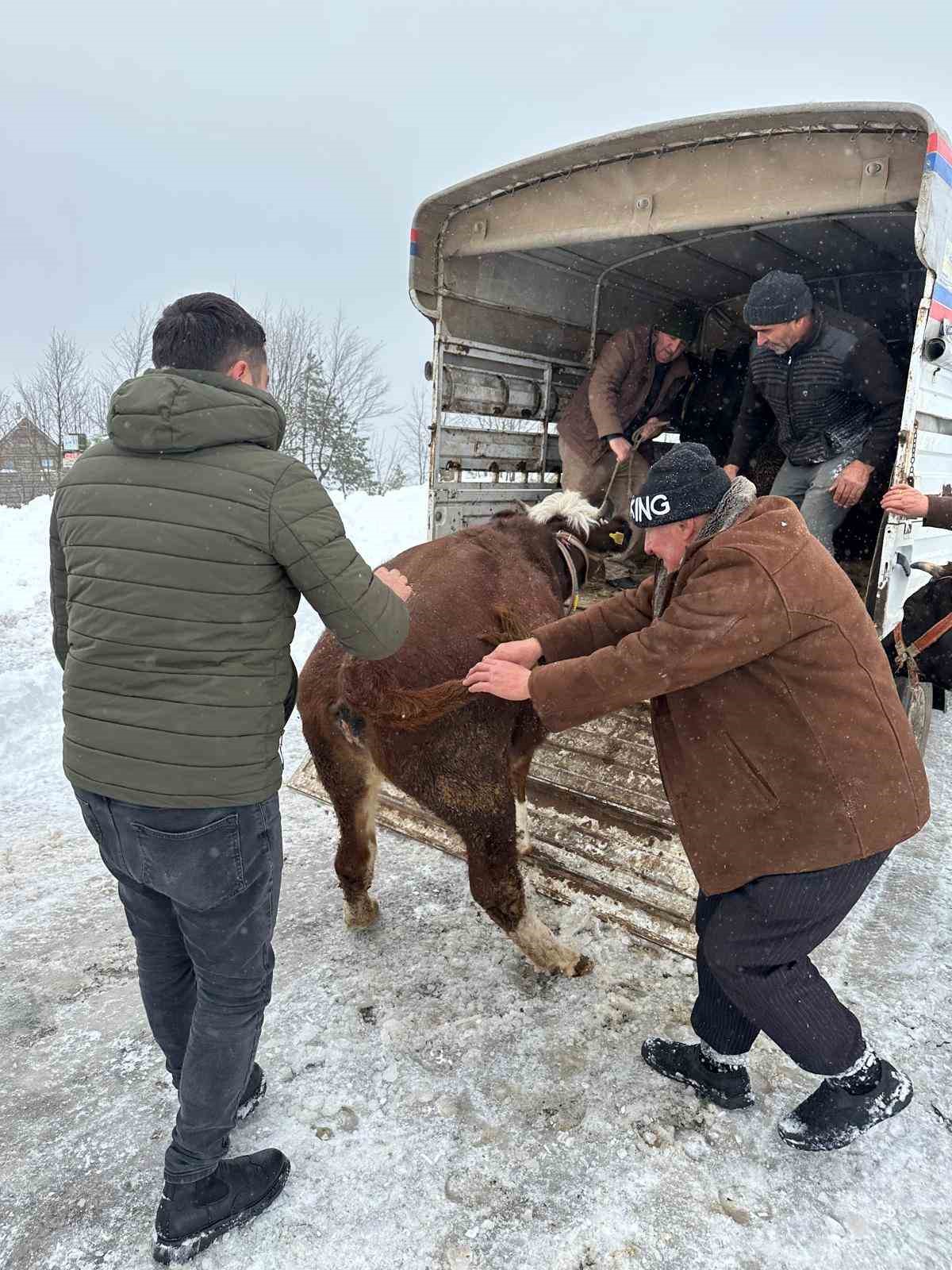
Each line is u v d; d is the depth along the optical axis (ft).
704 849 7.16
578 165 14.06
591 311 20.04
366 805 9.95
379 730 8.59
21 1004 9.56
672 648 6.64
